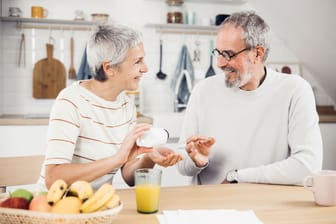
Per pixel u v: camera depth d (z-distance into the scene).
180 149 1.77
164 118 3.14
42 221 0.89
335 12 2.92
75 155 1.50
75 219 0.88
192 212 1.12
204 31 3.70
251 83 1.73
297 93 1.70
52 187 0.94
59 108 1.43
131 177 1.56
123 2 3.52
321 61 3.59
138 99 3.34
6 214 0.90
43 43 3.38
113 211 0.93
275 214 1.13
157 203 1.14
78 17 3.32
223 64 1.68
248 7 3.78
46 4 3.36
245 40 1.63
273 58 3.86
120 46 1.43
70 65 3.42
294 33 3.57
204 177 1.79
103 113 1.52
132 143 1.28
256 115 1.73
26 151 2.91
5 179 1.52
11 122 2.87
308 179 1.25
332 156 3.48
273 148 1.71
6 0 3.29
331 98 3.95
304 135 1.62
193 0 3.61
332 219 1.09
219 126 1.78
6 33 3.32
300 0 3.09
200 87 1.87
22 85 3.37
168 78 3.66
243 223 1.04
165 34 3.63
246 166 1.73
